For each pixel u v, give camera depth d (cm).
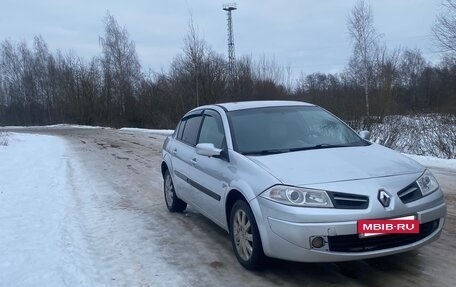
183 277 467
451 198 742
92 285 452
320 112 605
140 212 757
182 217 711
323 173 435
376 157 479
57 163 1436
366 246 411
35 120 6794
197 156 605
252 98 3925
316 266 476
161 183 1024
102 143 2270
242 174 478
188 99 4166
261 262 457
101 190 962
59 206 805
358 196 409
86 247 574
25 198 877
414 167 463
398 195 418
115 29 5441
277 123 560
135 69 5381
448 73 1873
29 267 507
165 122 4347
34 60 6819
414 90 2353
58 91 6400
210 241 582
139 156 1592
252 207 445
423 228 434
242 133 540
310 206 408
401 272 447
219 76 4053
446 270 447
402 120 1717
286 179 431
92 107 5519
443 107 1672
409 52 3834
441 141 1545
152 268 496
